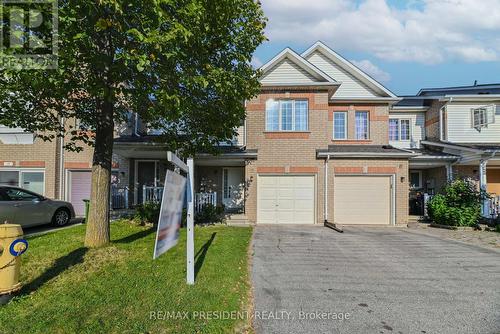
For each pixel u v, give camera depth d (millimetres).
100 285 5062
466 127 17625
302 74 14688
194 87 7203
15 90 6633
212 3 6480
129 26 5387
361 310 4832
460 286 5941
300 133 14359
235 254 7516
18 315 4090
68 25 4941
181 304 4488
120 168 16000
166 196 4633
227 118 9133
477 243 9797
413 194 18484
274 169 14289
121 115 10039
